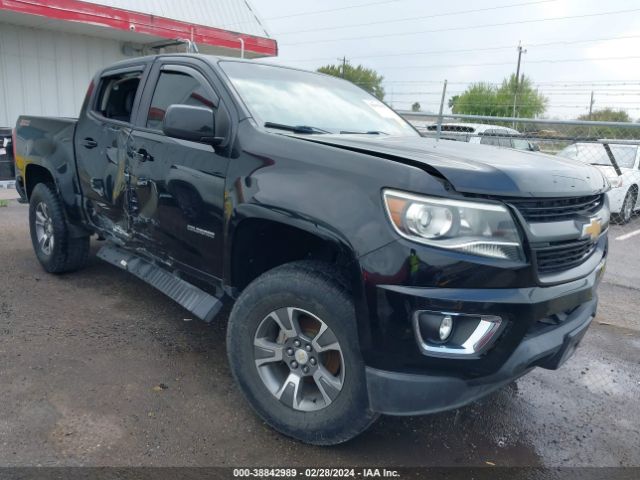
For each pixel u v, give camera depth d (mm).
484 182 2318
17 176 5582
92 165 4285
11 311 4273
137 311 4414
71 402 3014
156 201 3545
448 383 2363
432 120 11617
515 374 2420
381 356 2375
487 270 2275
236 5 14492
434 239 2273
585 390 3598
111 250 4348
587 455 2859
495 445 2906
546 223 2488
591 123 7762
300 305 2613
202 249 3213
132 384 3254
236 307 2852
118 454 2600
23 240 6652
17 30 12055
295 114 3428
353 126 3674
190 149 3256
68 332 3939
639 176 10742
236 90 3248
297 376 2719
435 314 2297
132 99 4359
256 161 2846
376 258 2320
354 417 2531
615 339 4523
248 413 3025
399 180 2332
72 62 13086
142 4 12383
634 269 6887
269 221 2785
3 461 2490
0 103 12055
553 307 2477
